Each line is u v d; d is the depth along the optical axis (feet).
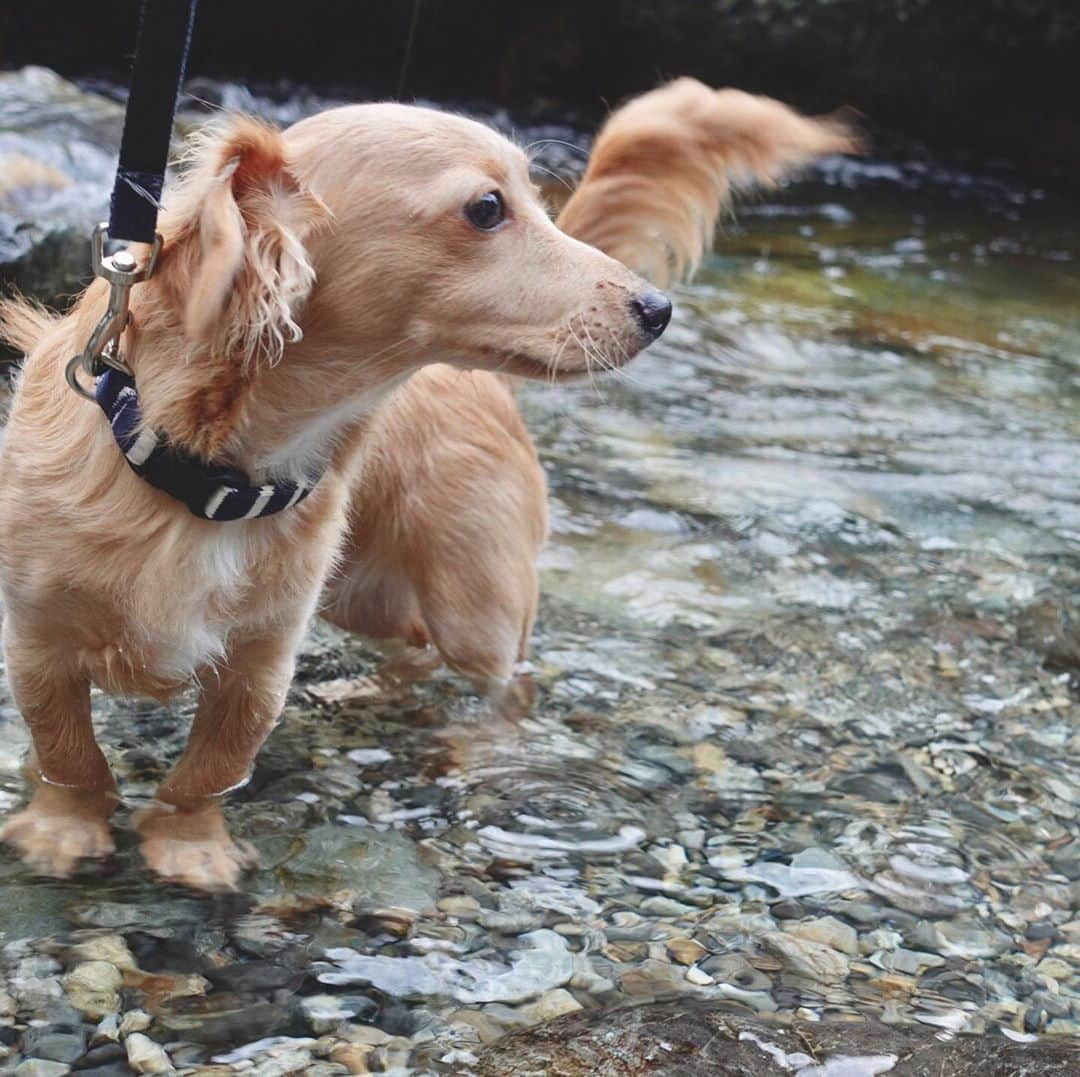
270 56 11.35
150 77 3.07
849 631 4.48
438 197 3.26
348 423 3.43
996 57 11.24
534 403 5.65
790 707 4.17
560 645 4.31
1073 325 7.55
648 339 3.38
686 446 5.44
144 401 3.25
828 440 5.65
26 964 3.26
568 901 3.53
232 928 3.39
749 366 6.37
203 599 3.38
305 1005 3.24
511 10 11.53
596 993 3.33
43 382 3.39
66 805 3.59
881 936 3.52
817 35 11.24
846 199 10.15
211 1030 3.17
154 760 3.79
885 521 5.05
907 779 3.97
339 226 3.25
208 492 3.29
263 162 3.18
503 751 3.93
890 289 7.86
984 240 9.36
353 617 4.23
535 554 4.22
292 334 3.24
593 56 11.62
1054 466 5.59
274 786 3.75
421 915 3.46
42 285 5.14
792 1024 3.27
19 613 3.41
